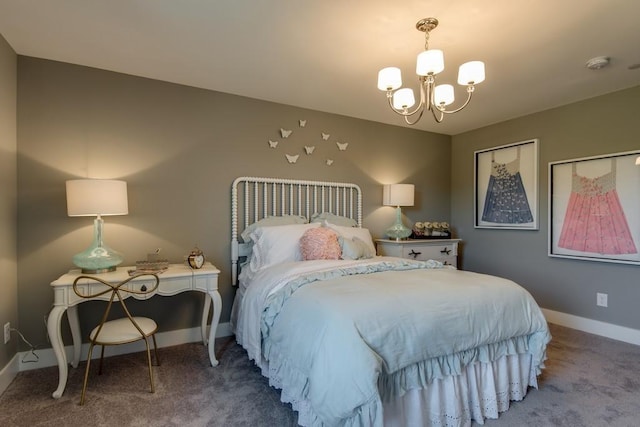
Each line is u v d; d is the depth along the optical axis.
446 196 4.62
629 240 2.94
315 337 1.60
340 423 1.41
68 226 2.56
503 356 1.96
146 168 2.82
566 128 3.39
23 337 2.41
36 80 2.48
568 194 3.37
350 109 3.61
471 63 1.86
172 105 2.93
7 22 2.03
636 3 1.80
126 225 2.74
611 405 1.97
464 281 2.06
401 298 1.73
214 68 2.65
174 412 1.88
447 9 1.87
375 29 2.08
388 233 3.88
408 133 4.30
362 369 1.38
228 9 1.89
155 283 2.29
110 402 1.98
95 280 2.13
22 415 1.84
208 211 3.06
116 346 2.69
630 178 2.94
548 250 3.53
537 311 2.08
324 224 3.28
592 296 3.21
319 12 1.91
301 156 3.54
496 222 4.05
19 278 2.40
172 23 2.04
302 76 2.79
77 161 2.59
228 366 2.46
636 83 2.87
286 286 2.08
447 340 1.71
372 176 4.01
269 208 3.34
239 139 3.21
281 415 1.85
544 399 2.04
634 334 2.93
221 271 3.10
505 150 3.96
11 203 2.32
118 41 2.26
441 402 1.73
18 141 2.42
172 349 2.79
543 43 2.23
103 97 2.68
